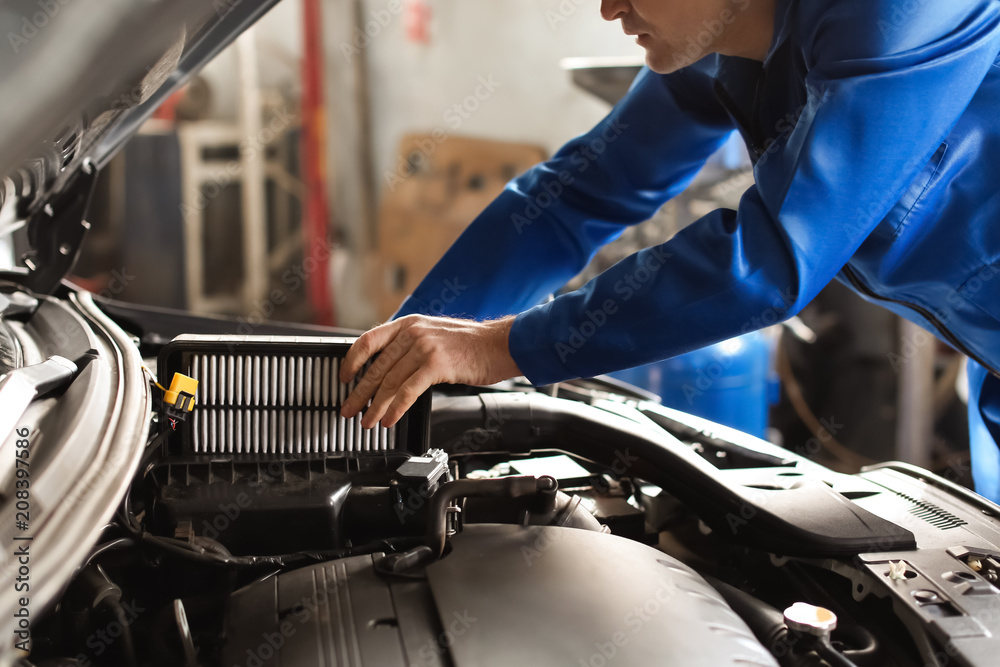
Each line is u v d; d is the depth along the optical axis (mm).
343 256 4211
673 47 966
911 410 2574
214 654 674
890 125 817
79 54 553
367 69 4113
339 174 4188
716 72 1110
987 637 682
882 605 776
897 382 2670
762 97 1034
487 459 1147
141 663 697
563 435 1102
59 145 770
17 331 950
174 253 3594
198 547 744
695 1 917
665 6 921
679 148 1204
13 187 793
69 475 583
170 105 3791
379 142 4184
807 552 847
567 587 662
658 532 1038
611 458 1060
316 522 811
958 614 713
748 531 905
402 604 656
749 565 941
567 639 604
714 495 944
